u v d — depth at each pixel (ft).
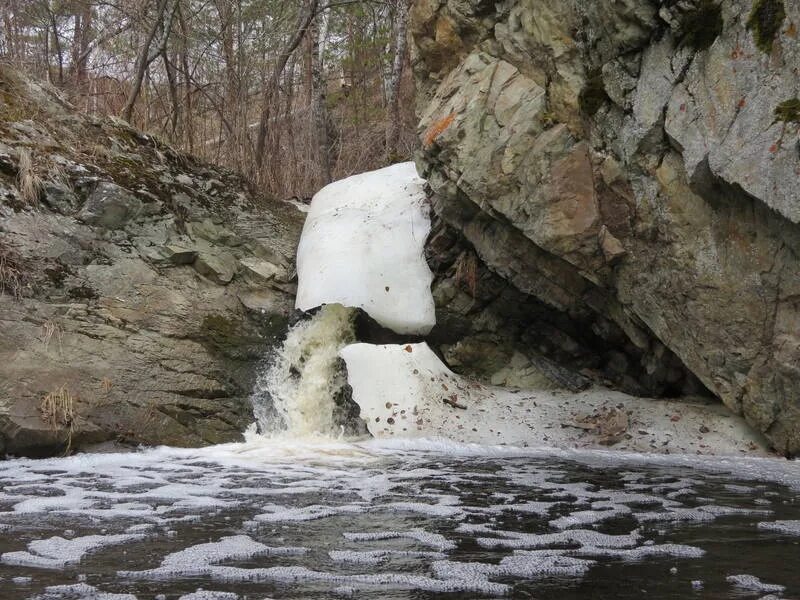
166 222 30.55
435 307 29.63
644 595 9.71
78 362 23.80
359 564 11.01
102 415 22.85
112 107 39.93
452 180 27.76
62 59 48.08
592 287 26.53
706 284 22.25
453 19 28.68
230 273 30.68
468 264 29.25
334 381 27.25
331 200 35.17
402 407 25.94
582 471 19.72
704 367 23.16
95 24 46.93
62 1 44.70
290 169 42.19
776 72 19.40
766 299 21.09
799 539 12.70
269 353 28.78
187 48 42.91
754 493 16.96
